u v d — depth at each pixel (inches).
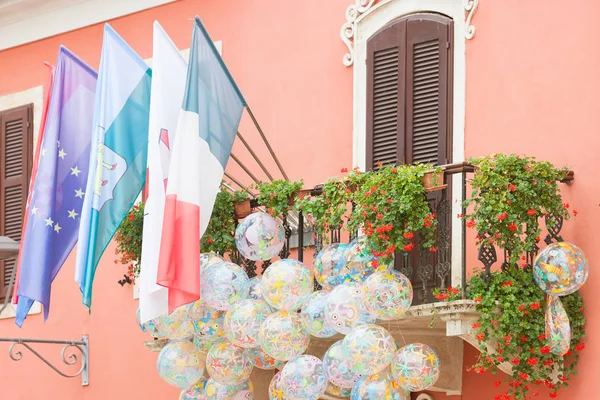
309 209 410.9
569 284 375.2
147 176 437.7
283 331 390.3
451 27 435.5
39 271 439.8
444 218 394.6
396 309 375.9
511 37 422.3
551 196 386.9
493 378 406.0
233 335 398.0
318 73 469.4
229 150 411.8
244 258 442.0
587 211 394.3
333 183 407.8
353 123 454.6
